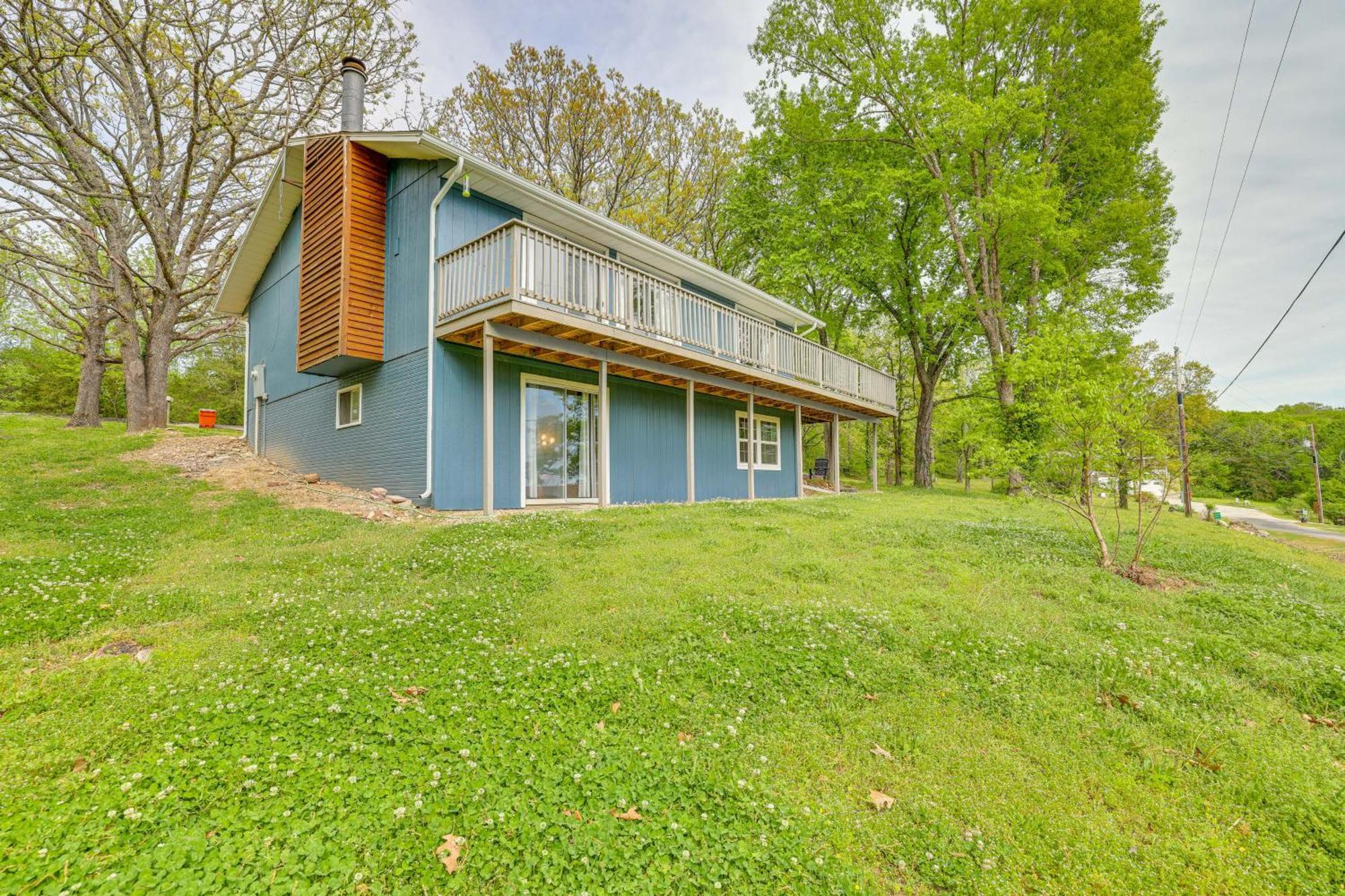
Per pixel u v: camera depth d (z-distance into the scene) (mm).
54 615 4512
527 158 21359
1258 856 2588
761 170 21906
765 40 19891
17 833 2246
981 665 4375
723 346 12422
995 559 7500
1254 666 4508
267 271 15312
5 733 3004
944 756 3271
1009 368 8859
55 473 10695
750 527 8781
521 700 3580
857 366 17828
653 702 3666
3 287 19172
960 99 16156
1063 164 19375
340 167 10852
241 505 9359
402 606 5133
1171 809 2889
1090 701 3922
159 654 4051
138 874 2094
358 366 11250
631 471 12727
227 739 2990
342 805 2553
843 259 20531
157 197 15820
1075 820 2781
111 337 17594
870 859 2512
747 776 3006
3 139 12812
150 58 13242
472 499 9945
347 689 3580
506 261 8359
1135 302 18891
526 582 5852
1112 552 8242
